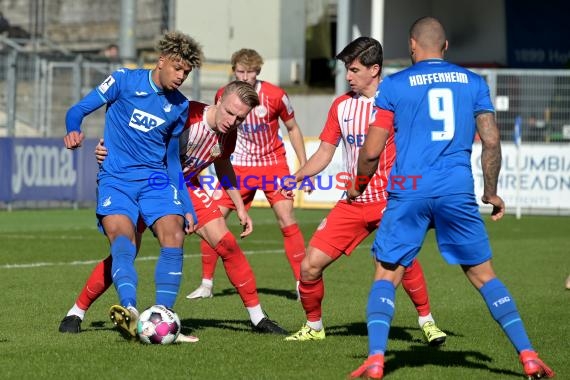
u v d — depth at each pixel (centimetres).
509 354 1902
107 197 1945
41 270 3219
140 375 1638
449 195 1627
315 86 8662
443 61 1689
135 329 1902
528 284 3081
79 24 10206
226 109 1983
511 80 6394
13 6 10338
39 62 6600
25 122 6806
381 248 1647
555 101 6372
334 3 8731
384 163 1995
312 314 2041
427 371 1714
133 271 1892
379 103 1662
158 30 9481
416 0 8994
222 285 3070
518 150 6081
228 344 1955
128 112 1939
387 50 8806
